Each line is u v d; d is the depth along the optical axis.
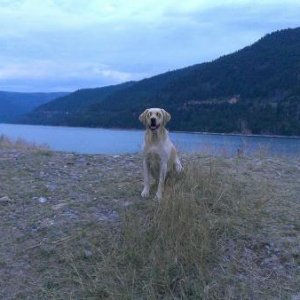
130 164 3.77
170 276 2.05
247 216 2.56
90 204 2.79
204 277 2.04
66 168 3.62
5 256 2.28
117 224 2.51
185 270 2.08
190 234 2.24
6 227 2.55
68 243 2.35
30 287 2.06
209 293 1.97
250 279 2.07
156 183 3.09
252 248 2.29
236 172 3.40
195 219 2.40
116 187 3.07
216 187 2.87
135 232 2.34
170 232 2.27
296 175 3.48
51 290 2.04
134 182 3.19
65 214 2.66
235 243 2.31
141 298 1.96
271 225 2.49
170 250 2.17
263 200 2.77
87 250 2.29
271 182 3.22
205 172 3.10
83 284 2.05
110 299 1.96
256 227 2.46
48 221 2.59
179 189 2.75
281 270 2.13
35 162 3.79
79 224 2.53
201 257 2.13
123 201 2.81
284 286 2.03
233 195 2.82
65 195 2.96
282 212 2.67
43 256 2.27
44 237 2.42
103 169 3.59
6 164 3.72
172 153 2.95
